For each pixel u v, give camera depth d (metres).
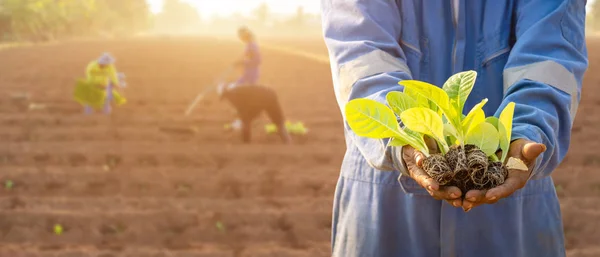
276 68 21.84
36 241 5.14
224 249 4.98
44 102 14.26
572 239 5.23
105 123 11.38
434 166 1.28
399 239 1.76
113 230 5.41
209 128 10.83
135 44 38.34
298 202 6.21
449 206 1.69
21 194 6.68
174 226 5.49
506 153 1.32
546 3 1.70
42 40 42.34
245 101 9.34
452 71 1.78
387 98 1.40
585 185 6.93
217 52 31.83
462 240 1.71
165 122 11.49
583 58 1.69
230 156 8.43
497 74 1.77
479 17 1.78
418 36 1.79
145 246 5.05
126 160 8.36
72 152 8.78
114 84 12.37
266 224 5.57
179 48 34.53
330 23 1.77
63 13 50.16
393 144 1.37
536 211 1.75
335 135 10.23
